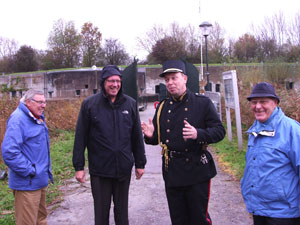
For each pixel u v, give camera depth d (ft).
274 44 101.86
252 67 47.26
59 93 113.09
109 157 10.85
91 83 110.63
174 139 10.27
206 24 49.24
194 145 10.14
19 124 10.44
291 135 8.30
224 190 17.31
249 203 8.86
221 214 14.20
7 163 10.20
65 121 40.01
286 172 8.29
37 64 169.68
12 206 15.62
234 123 38.83
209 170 10.36
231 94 26.73
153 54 148.05
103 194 11.09
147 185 18.79
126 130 11.20
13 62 167.43
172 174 10.23
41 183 10.95
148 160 25.04
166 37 146.20
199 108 10.38
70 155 26.89
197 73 35.17
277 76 50.01
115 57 157.58
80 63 161.58
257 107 8.71
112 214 14.76
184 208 10.61
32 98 10.88
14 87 118.83
